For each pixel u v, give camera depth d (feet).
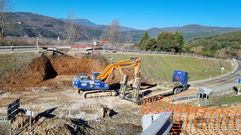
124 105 98.99
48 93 106.83
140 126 81.10
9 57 122.83
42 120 75.87
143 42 262.88
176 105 92.17
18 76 115.75
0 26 197.36
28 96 100.94
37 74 119.96
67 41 230.07
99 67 143.95
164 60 187.21
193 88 137.69
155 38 260.01
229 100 91.35
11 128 69.36
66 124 71.36
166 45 248.11
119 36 323.16
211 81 161.99
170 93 118.21
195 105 92.53
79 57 143.33
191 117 69.15
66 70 136.26
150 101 102.83
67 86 118.62
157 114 20.93
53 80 123.85
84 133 71.87
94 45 193.26
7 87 108.37
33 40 192.13
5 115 77.25
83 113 86.17
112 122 82.28
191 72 186.19
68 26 268.82
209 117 67.56
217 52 321.32
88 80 104.47
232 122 62.23
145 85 130.93
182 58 205.57
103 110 86.02
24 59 123.65
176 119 66.54
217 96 110.73
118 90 116.98
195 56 226.17
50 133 65.62
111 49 184.55
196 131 57.41
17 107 75.20
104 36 307.78
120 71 127.54
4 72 114.21
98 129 76.38
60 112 85.51
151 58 179.93
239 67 236.84
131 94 111.96
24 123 72.59
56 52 140.26
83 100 100.12
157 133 17.62
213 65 221.46
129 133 75.92
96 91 106.63
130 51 188.03
